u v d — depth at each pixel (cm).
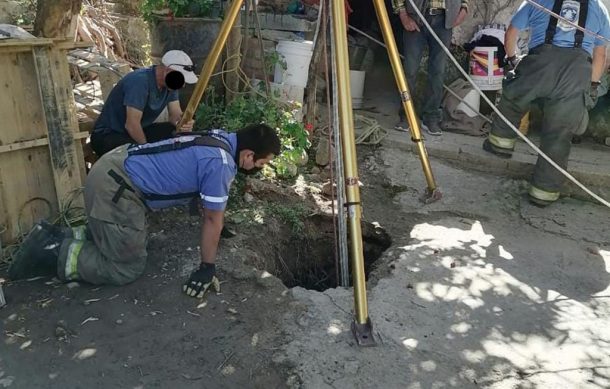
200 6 558
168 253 394
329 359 306
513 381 299
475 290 377
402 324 338
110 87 497
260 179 504
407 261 406
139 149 343
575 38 473
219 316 338
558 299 374
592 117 614
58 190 414
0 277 370
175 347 312
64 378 289
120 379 289
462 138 611
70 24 431
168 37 557
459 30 659
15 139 393
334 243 464
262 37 607
